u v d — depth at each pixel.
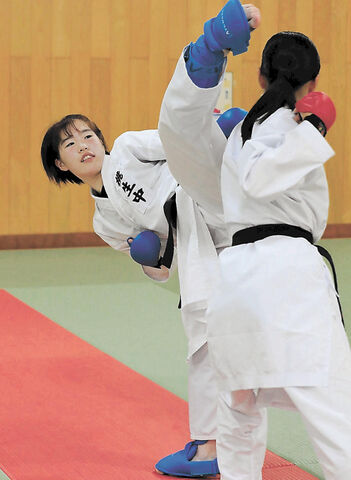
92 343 13.45
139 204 8.43
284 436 9.64
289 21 23.59
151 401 10.62
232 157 6.61
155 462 8.72
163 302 16.23
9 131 22.02
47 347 13.07
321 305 6.16
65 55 22.20
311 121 5.95
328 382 5.96
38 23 21.92
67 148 8.73
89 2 22.19
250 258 6.34
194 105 6.81
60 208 22.55
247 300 6.20
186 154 7.29
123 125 22.81
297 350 6.03
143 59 22.75
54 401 10.60
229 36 6.39
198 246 8.07
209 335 6.45
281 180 5.91
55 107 22.27
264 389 6.52
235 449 6.79
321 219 6.60
